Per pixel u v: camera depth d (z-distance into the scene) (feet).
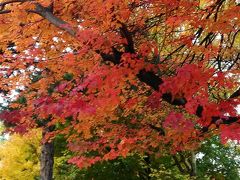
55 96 16.89
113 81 14.79
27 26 18.57
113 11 15.31
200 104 13.73
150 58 19.13
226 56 20.99
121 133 21.45
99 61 17.44
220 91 19.57
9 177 51.24
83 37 15.03
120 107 19.88
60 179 46.57
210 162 64.85
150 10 17.57
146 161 48.60
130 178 46.21
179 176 41.81
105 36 15.37
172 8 16.78
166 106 22.58
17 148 51.52
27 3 17.12
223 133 12.44
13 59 19.01
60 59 18.31
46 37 19.42
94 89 14.96
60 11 18.42
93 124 20.34
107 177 45.68
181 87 13.85
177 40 17.06
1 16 18.26
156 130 23.24
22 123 17.13
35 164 52.47
